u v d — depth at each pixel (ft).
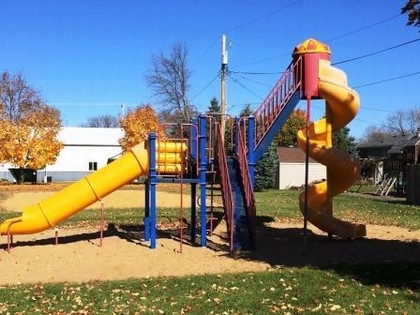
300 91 46.93
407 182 103.09
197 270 35.76
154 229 45.03
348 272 32.83
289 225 60.39
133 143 182.80
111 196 98.63
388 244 45.88
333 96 46.34
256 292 27.94
